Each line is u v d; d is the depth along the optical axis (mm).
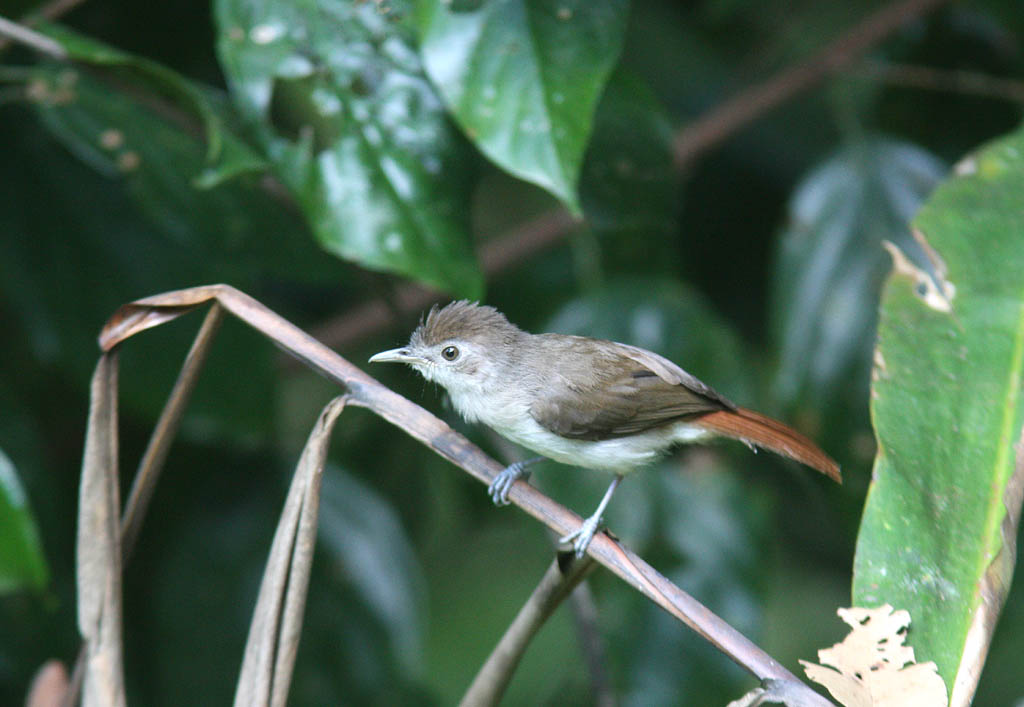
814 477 9664
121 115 8672
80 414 10508
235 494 10117
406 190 7512
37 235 9578
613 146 8266
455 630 13047
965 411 6082
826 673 5117
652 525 9789
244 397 9367
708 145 10742
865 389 9500
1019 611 9602
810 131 11992
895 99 10984
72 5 8594
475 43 7008
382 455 11539
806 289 9766
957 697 5191
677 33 12156
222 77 10594
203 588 9812
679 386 7660
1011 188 7121
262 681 5289
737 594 9711
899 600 5578
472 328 7895
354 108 7609
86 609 5652
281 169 7449
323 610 9773
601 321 10055
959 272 6695
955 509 5797
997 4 10180
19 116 9695
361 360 11375
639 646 9680
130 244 9695
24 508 6512
